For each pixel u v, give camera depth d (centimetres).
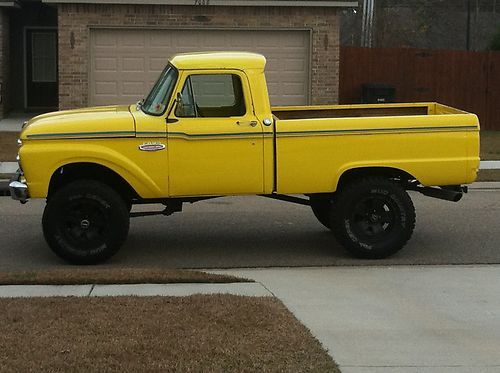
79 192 872
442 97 2295
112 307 662
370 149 883
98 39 2044
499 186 1470
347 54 2250
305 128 876
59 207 874
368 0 3033
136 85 2067
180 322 618
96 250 881
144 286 755
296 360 542
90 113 897
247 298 702
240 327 609
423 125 885
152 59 2061
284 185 883
